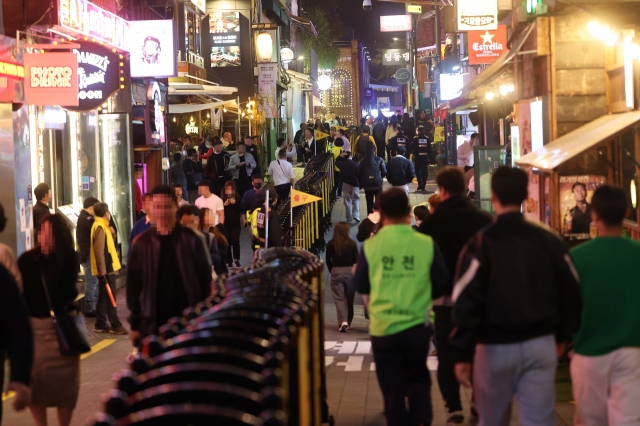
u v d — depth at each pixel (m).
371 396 10.90
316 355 7.18
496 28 23.94
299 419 5.75
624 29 10.01
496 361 6.27
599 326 6.53
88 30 19.53
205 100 39.56
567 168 11.66
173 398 4.41
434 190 36.66
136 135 26.06
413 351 7.91
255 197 21.00
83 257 17.06
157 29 25.16
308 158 44.22
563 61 12.00
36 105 16.77
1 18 15.82
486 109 23.08
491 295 6.24
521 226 6.35
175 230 8.63
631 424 6.48
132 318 8.59
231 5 44.88
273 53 46.75
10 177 15.54
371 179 28.44
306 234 23.00
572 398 10.03
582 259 6.55
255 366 4.95
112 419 4.20
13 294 5.99
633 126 10.13
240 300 6.15
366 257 8.00
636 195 11.07
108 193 22.17
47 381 8.32
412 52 79.50
